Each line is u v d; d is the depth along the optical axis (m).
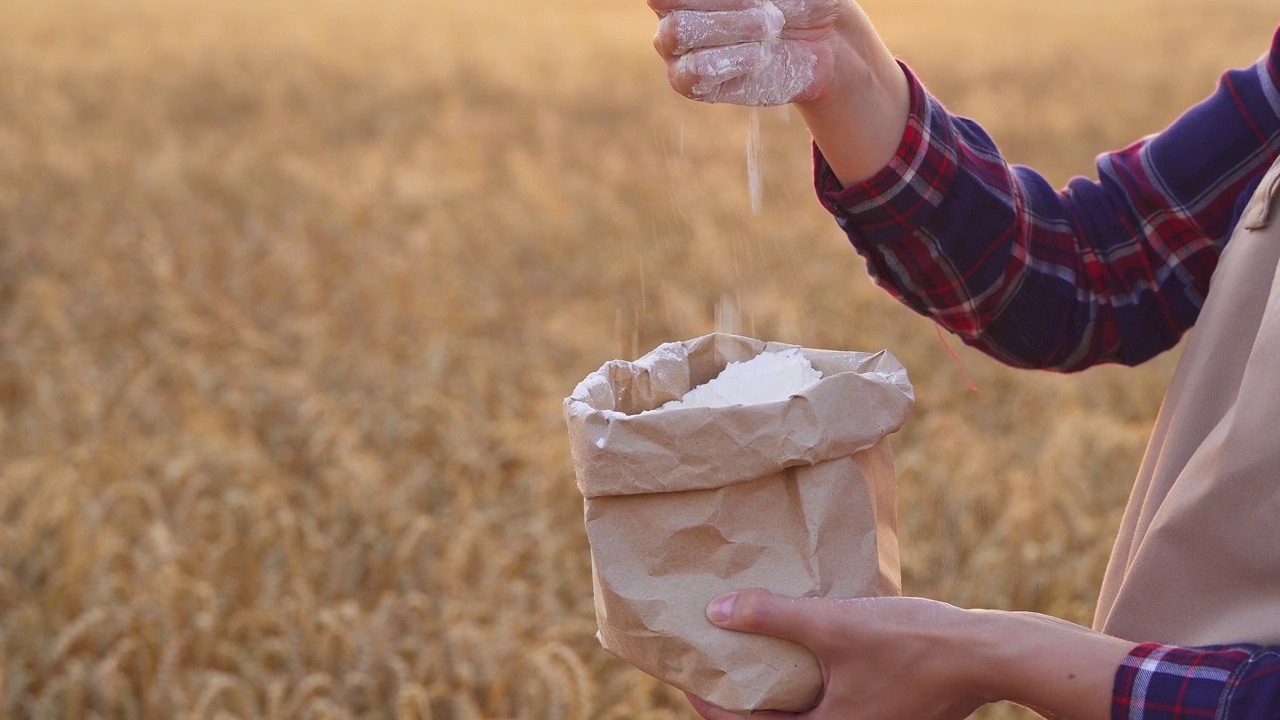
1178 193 1.35
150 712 3.22
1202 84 17.52
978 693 1.04
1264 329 1.03
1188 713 0.92
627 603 1.13
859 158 1.32
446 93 16.16
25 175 10.09
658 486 1.10
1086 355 1.42
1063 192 1.45
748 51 1.20
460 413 5.18
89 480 4.46
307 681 3.14
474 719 3.15
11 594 3.71
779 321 6.62
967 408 5.78
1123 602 1.11
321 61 18.31
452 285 7.33
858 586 1.13
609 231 9.13
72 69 16.12
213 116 14.13
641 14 32.28
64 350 6.02
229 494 4.21
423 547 4.14
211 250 8.29
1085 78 18.55
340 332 6.67
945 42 23.31
